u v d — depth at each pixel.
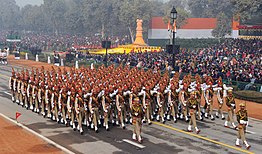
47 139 20.75
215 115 27.05
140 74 29.59
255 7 63.09
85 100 22.47
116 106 23.95
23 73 30.50
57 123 24.64
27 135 21.45
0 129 22.59
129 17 104.94
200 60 47.25
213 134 22.00
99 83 25.39
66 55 61.50
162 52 60.47
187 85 25.09
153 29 105.81
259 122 25.64
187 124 24.42
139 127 20.33
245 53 54.31
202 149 19.14
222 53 57.06
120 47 78.44
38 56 69.56
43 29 161.00
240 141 20.64
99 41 106.12
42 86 26.66
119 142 20.34
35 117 26.28
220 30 100.12
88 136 21.55
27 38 122.62
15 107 29.48
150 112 24.78
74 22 132.00
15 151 18.44
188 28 105.38
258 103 32.44
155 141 20.52
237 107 30.12
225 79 37.44
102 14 119.88
